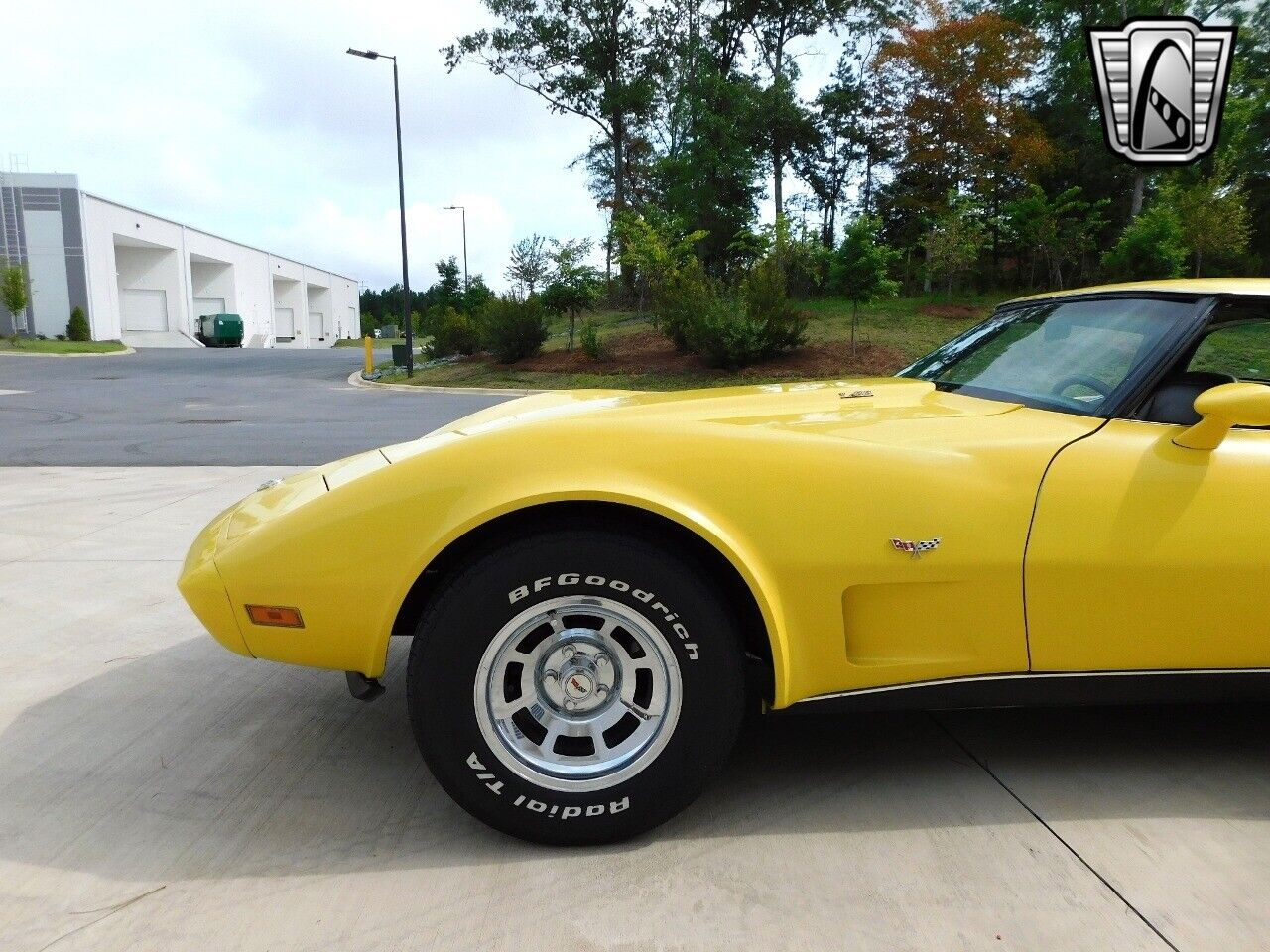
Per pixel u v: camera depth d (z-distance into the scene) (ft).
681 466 5.74
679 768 5.74
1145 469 5.90
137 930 5.03
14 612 11.25
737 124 112.16
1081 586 5.85
